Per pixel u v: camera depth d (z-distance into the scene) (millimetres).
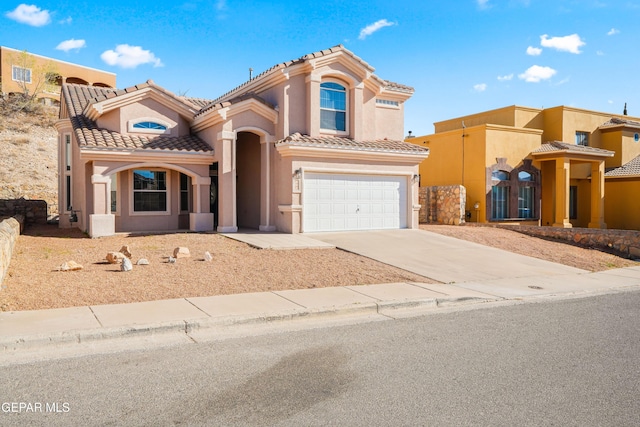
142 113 18562
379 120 20375
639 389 5289
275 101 18375
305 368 5785
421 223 25312
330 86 18812
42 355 6113
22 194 29391
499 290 11062
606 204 28797
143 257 12406
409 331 7531
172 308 8148
